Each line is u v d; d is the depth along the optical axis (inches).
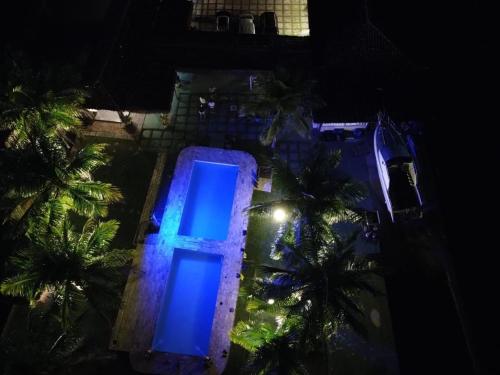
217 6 1172.5
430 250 788.0
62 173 616.1
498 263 756.0
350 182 663.8
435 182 845.2
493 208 805.9
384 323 729.6
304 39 977.5
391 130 837.8
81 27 1019.9
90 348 677.3
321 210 637.3
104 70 839.1
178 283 773.9
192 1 1170.0
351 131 935.7
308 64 943.0
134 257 775.1
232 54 963.3
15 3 970.7
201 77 1042.7
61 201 633.6
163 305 752.3
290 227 677.3
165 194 869.8
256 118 980.6
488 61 901.2
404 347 708.0
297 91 759.7
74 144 932.0
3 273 635.5
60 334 634.2
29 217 605.6
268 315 748.6
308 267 593.6
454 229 797.2
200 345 725.3
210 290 770.8
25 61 724.7
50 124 682.8
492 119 876.6
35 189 586.6
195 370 688.4
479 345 689.6
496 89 887.7
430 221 813.2
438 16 923.4
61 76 711.7
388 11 885.8
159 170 900.6
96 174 894.4
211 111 997.2
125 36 929.5
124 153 925.2
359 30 869.8
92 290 570.3
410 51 886.4
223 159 885.2
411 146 863.7
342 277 572.1
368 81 900.6
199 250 782.5
